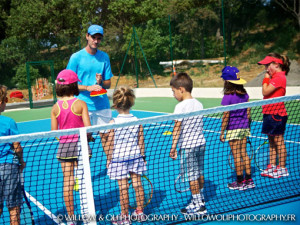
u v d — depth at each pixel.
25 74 19.34
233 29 19.81
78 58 4.12
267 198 3.35
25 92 19.42
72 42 18.89
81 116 3.16
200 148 3.22
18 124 11.19
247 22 19.88
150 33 18.56
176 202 3.40
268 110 3.90
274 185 3.70
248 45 19.67
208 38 18.42
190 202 3.39
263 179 3.93
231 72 3.53
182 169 3.22
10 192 2.76
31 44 19.19
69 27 27.72
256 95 12.98
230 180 3.95
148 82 18.80
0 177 2.73
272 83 3.86
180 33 18.20
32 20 25.77
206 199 3.42
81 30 27.88
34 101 18.33
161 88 16.55
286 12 18.64
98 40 4.03
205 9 18.23
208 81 17.19
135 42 18.70
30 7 26.00
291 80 13.98
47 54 19.20
